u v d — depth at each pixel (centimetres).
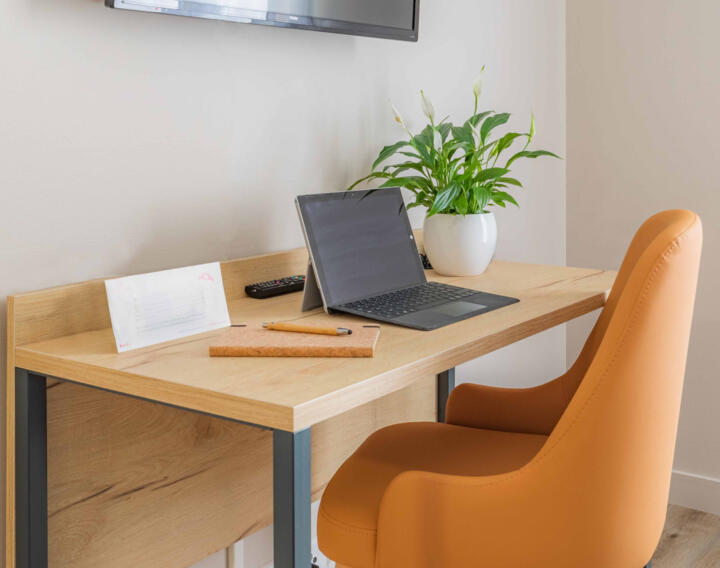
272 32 174
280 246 182
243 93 169
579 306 159
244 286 166
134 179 150
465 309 149
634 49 264
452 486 114
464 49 232
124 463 148
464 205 181
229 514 171
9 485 132
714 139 252
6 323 131
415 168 192
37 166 134
